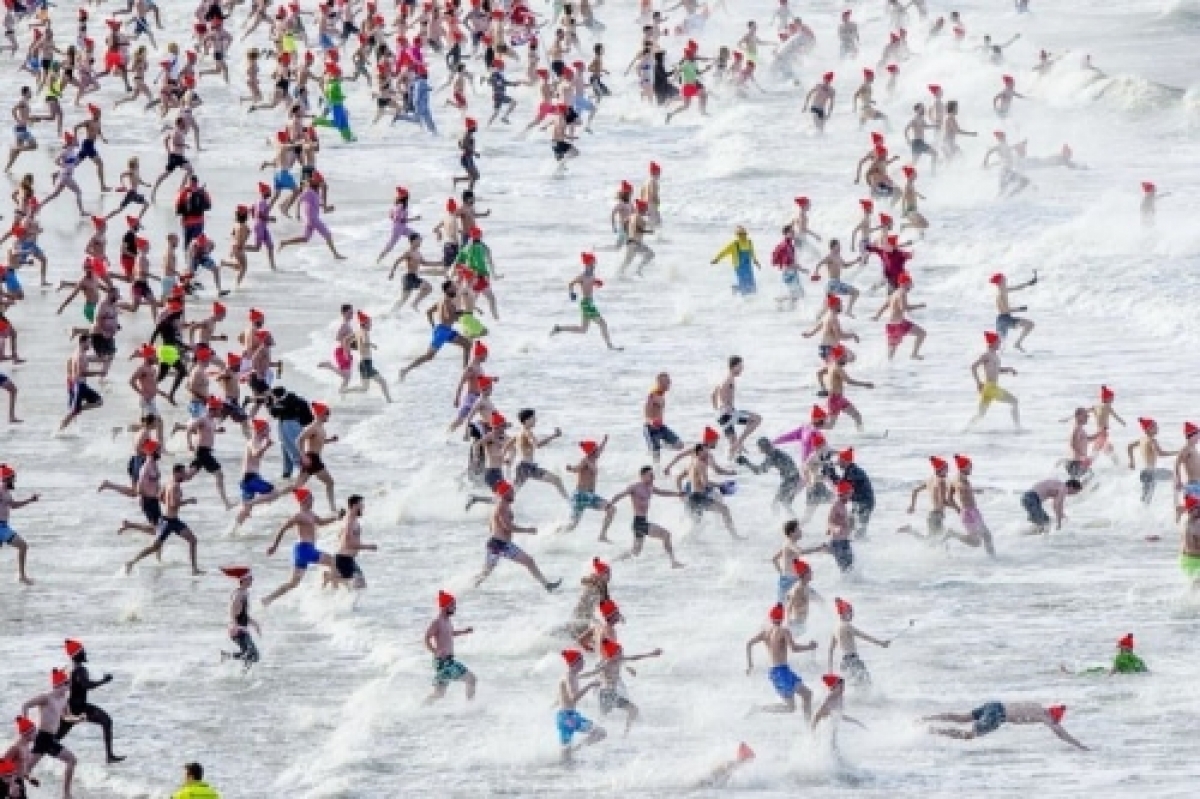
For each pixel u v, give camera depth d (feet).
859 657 232.53
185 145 546.67
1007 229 438.40
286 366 368.89
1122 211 440.04
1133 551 268.62
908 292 391.86
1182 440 304.91
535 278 428.56
